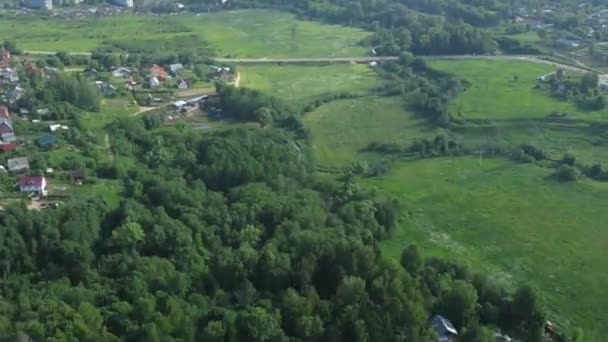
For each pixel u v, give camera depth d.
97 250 190.75
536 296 169.50
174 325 151.12
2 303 157.25
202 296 169.12
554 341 170.50
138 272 172.00
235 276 175.62
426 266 185.00
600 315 184.75
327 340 151.25
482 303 173.88
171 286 169.00
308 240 183.12
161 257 188.25
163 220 197.50
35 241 186.12
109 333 146.38
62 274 178.62
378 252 178.25
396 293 158.50
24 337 140.12
